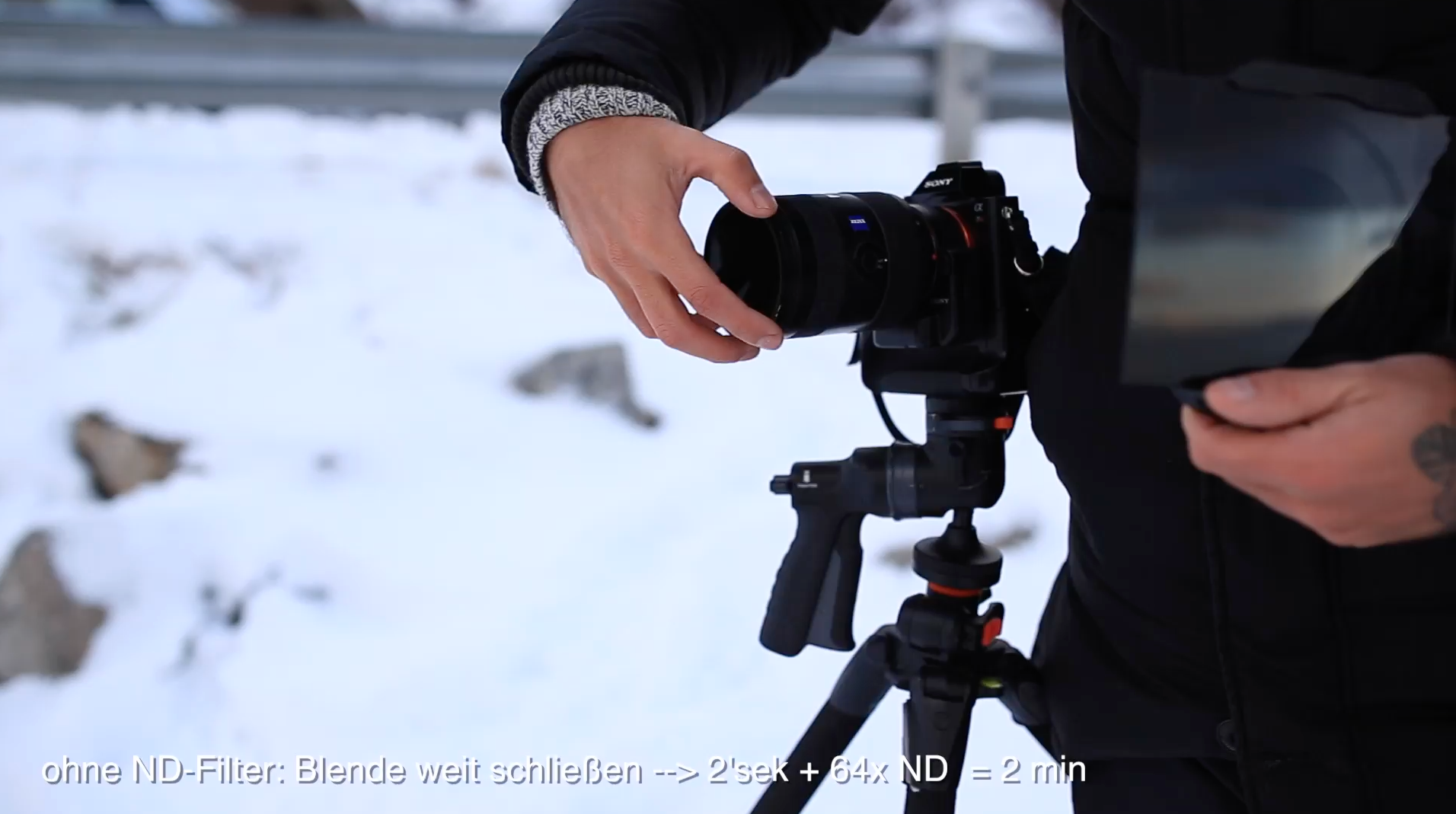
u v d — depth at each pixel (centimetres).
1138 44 64
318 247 269
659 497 211
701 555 201
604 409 229
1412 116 51
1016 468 217
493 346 237
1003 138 365
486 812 153
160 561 192
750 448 226
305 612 188
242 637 184
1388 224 52
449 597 190
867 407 240
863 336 92
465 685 176
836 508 93
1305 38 59
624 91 75
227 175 298
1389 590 63
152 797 158
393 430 217
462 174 314
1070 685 84
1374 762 65
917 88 308
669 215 70
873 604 190
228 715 172
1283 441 47
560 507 207
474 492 208
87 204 276
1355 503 48
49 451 210
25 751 167
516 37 301
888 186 315
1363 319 53
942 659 91
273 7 405
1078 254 76
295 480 207
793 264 72
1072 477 76
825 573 95
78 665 183
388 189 301
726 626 188
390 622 187
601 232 74
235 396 221
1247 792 69
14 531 194
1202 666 73
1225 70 61
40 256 255
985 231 83
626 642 184
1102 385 73
